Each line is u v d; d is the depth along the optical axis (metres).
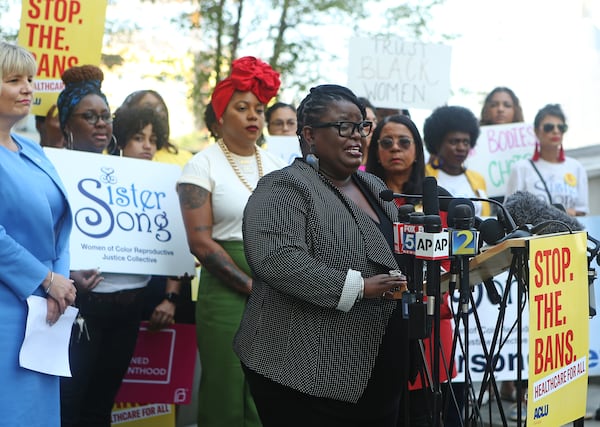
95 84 4.64
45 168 3.50
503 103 6.90
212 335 4.31
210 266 4.24
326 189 3.12
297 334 3.02
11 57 3.35
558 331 3.02
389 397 3.17
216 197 4.32
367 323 3.06
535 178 6.36
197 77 8.45
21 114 3.40
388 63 6.41
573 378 3.15
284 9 8.81
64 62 4.97
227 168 4.39
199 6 8.57
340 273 2.95
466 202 3.32
